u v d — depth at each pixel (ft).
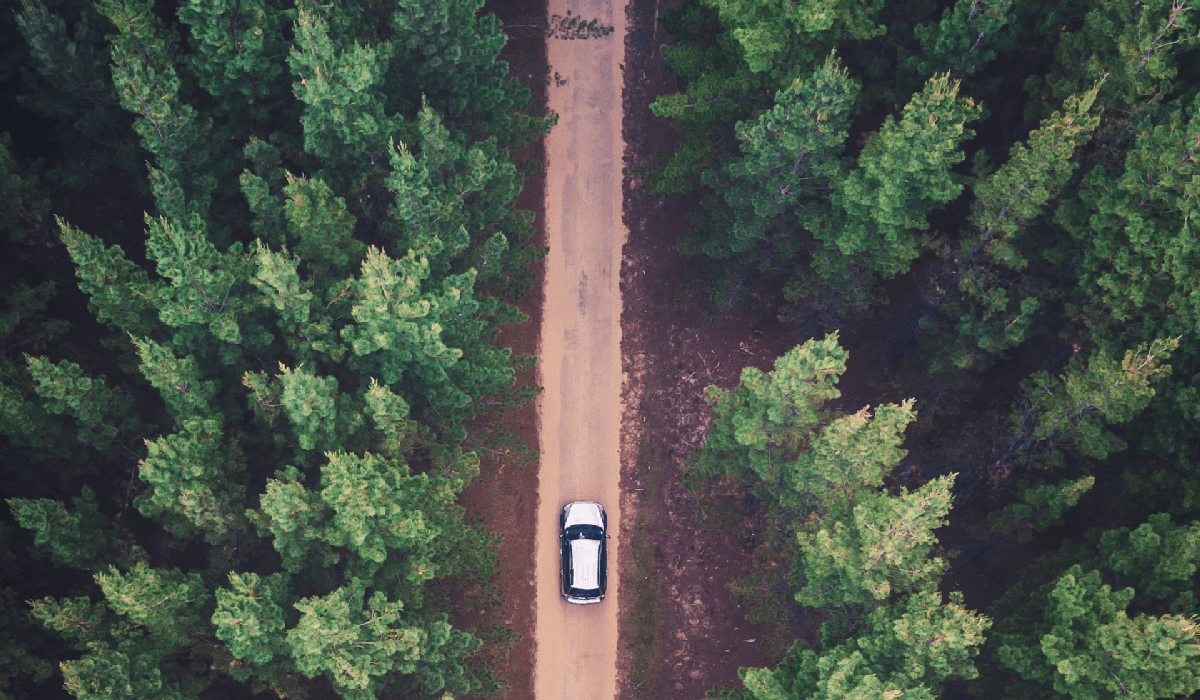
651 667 148.25
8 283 120.67
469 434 132.46
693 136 133.80
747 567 149.28
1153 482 116.06
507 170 119.24
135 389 124.47
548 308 154.40
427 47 108.37
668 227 156.15
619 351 154.30
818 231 123.75
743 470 122.93
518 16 158.30
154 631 103.30
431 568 106.52
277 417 111.96
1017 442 132.36
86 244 98.12
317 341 107.45
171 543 119.03
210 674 116.16
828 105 109.19
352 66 100.07
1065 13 117.80
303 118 103.09
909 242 120.67
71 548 103.96
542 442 151.94
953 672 104.37
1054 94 115.96
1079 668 99.86
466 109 121.29
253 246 104.99
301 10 98.68
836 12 113.80
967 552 143.23
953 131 107.04
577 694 148.05
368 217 117.50
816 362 105.60
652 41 159.12
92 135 119.65
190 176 109.60
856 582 105.50
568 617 148.66
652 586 149.59
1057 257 120.57
